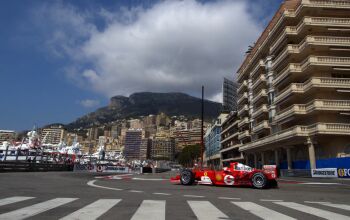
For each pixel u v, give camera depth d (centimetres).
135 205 759
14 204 748
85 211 658
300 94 3869
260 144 4884
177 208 722
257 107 5769
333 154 3462
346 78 3534
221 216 625
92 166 4197
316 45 3634
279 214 662
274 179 1425
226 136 9088
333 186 1638
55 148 7362
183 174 1585
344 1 3722
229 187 1460
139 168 4800
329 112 3547
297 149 4181
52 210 666
